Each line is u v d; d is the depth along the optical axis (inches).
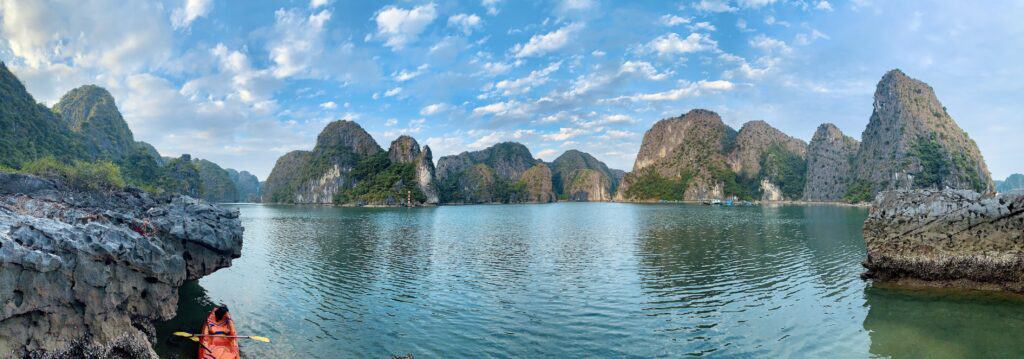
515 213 5374.0
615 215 4557.1
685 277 1163.9
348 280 1153.4
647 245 1829.5
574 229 2751.0
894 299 922.7
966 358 645.9
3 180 1080.8
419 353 669.3
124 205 1203.2
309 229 2785.4
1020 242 903.1
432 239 2172.7
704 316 832.9
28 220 582.9
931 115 7652.6
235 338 669.9
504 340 718.5
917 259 1003.9
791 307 883.4
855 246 1740.9
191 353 652.1
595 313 855.1
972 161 7204.7
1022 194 901.2
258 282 1128.2
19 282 503.2
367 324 797.9
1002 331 739.4
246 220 3779.5
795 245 1784.0
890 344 693.9
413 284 1106.7
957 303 884.6
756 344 697.0
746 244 1828.2
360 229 2795.3
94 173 1785.2
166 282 743.7
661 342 706.8
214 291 1029.2
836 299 934.4
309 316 843.4
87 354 561.9
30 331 514.0
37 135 4190.5
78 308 568.4
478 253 1647.4
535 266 1352.1
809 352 667.4
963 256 957.8
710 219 3528.5
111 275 621.3
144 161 6614.2
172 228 908.0
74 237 585.6
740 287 1048.8
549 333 749.9
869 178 7726.4
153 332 683.4
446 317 837.2
